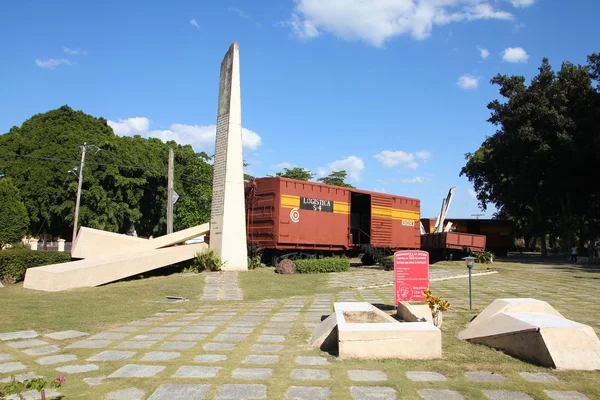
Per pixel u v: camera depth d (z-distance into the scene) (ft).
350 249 79.00
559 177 108.37
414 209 91.97
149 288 47.98
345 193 78.54
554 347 20.06
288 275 61.72
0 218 75.72
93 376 18.99
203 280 54.44
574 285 53.11
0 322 30.40
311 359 21.30
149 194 127.24
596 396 16.42
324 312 35.17
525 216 152.35
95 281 50.80
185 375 18.98
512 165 111.45
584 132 100.01
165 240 66.95
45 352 23.09
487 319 24.45
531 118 105.09
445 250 101.65
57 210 108.37
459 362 20.57
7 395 14.61
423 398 16.20
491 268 79.56
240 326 29.66
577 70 103.35
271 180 70.85
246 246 66.08
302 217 71.82
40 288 47.19
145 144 132.36
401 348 21.26
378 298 42.91
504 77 109.81
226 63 68.03
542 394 16.57
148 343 24.89
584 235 127.95
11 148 112.47
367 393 16.67
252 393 16.78
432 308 28.22
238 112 66.49
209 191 123.54
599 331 26.81
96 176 109.91
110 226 111.55
